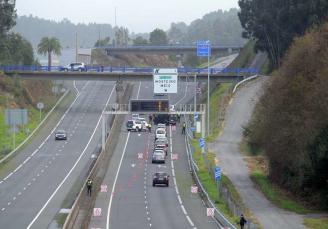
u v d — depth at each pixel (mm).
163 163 197000
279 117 152500
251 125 197000
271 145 156125
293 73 157250
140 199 145500
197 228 114062
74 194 147375
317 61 153125
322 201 131750
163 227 114688
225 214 124375
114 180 170625
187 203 141500
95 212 124375
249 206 132875
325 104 135500
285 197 142375
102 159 195750
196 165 184125
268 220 118938
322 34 161000
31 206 133375
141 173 181750
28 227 112500
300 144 138750
